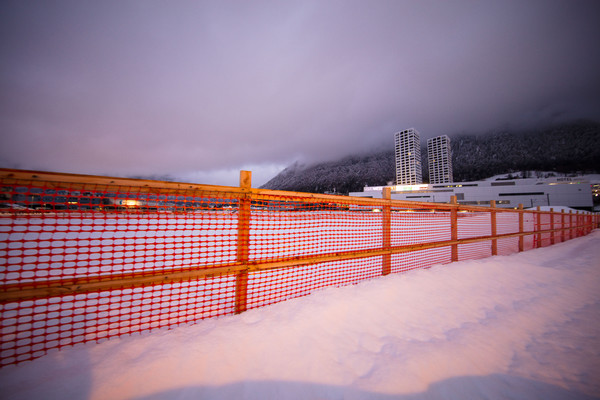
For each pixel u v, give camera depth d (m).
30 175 1.63
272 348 1.84
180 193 2.13
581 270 4.33
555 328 2.35
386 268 3.70
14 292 1.63
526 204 59.31
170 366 1.62
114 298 3.00
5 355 1.74
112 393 1.42
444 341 2.04
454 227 4.77
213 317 2.33
